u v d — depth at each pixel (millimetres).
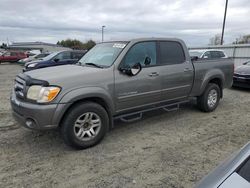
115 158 3742
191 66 5465
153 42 4879
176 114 6012
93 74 4020
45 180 3158
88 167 3477
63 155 3824
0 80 13055
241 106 7012
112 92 4195
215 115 5992
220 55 13586
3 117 5656
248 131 4922
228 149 4078
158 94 4898
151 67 4746
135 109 4691
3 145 4164
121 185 3057
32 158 3727
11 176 3240
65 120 3770
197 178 3211
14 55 33094
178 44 5336
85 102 3955
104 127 4172
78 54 13250
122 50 4441
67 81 3746
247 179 1577
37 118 3584
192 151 3996
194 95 5727
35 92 3629
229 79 6582
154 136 4621
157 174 3303
